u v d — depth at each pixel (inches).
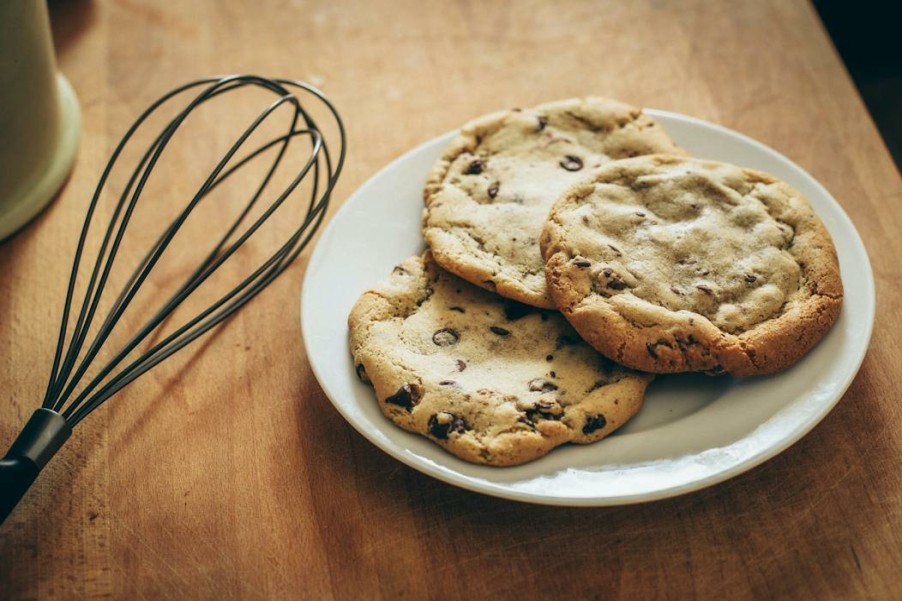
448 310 18.7
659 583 16.9
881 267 20.2
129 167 22.6
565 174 20.0
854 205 21.2
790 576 16.9
